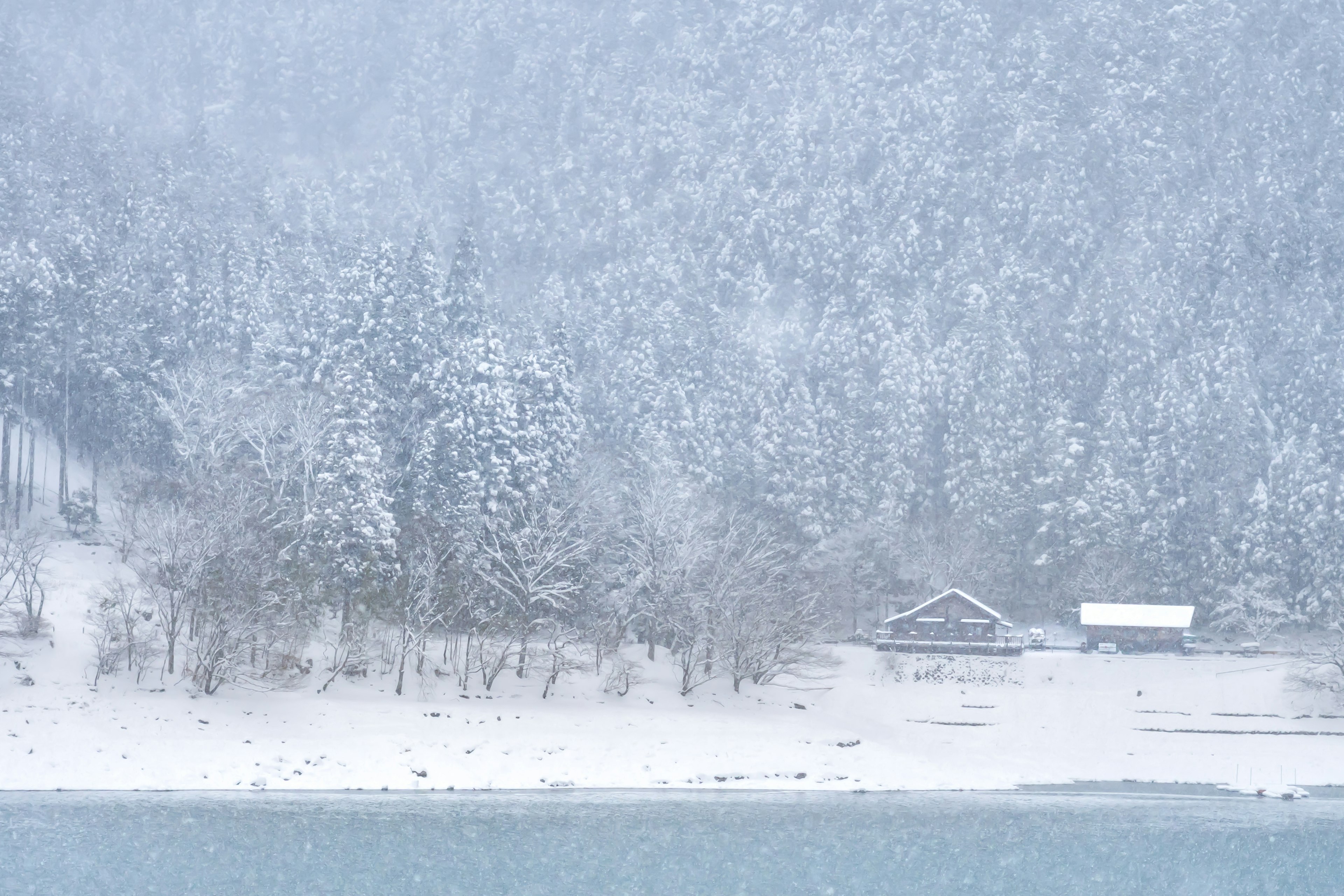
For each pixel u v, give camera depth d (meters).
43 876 62.00
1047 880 69.06
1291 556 141.38
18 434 139.62
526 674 100.69
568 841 72.31
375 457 96.00
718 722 98.62
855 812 82.81
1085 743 105.25
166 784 77.94
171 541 89.38
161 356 132.50
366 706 90.56
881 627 134.88
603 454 124.38
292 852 67.19
